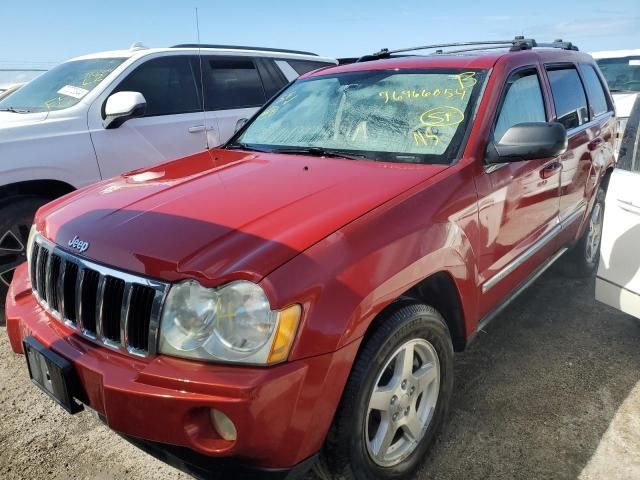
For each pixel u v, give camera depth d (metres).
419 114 2.80
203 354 1.69
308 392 1.71
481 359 3.19
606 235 3.08
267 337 1.66
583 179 3.75
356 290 1.82
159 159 4.75
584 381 2.95
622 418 2.63
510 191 2.72
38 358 2.06
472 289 2.46
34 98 4.71
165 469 2.39
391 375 2.13
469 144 2.55
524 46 3.37
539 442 2.48
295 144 3.04
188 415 1.67
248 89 5.64
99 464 2.42
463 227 2.34
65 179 4.12
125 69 4.68
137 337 1.83
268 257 1.74
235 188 2.31
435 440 2.43
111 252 1.91
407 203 2.14
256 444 1.66
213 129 5.16
